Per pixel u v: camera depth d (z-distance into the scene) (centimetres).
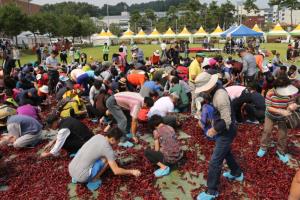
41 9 10150
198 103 959
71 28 6988
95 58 3584
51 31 6362
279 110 627
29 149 798
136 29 13238
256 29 4672
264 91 1088
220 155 518
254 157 688
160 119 666
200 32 5978
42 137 883
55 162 705
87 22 8625
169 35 6194
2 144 782
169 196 570
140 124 919
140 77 1212
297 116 643
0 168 680
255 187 570
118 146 780
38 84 1402
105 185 598
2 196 578
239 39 4269
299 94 764
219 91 504
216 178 528
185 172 651
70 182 627
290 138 812
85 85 1265
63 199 566
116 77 1308
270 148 729
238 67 1384
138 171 611
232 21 10669
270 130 666
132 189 584
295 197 365
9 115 892
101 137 588
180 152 662
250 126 894
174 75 1217
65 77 1424
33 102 1098
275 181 585
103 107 951
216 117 527
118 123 796
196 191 575
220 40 6925
